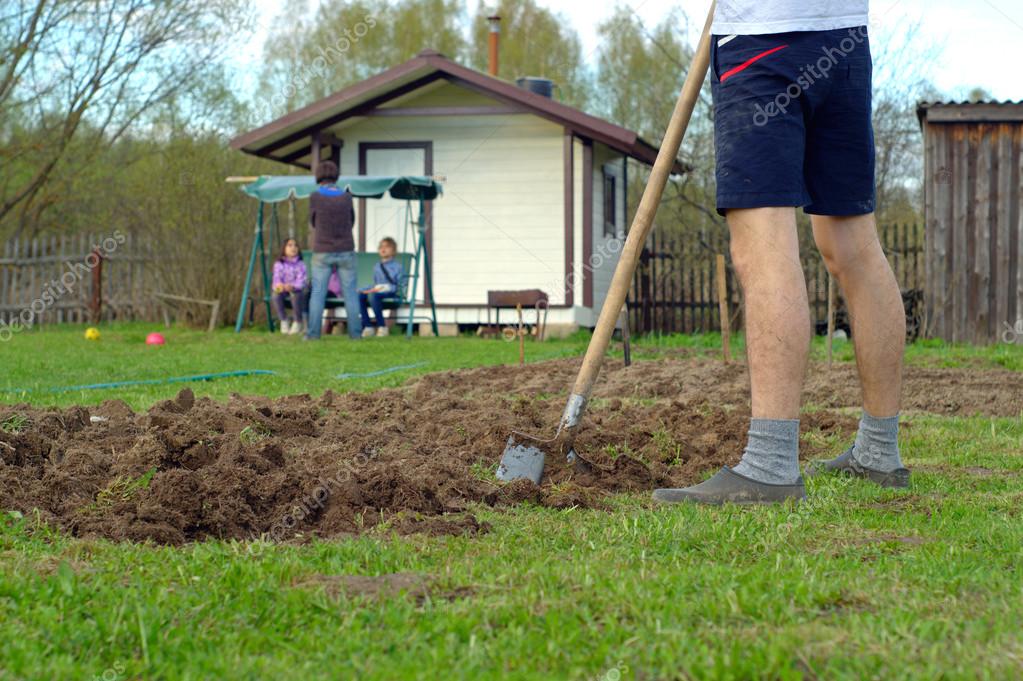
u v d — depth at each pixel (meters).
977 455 5.47
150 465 3.95
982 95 21.56
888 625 2.34
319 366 10.88
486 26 32.19
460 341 15.78
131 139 25.06
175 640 2.29
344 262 15.98
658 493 4.25
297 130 18.77
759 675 2.04
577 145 18.75
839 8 4.21
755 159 4.16
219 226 20.38
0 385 8.55
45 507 3.62
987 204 14.95
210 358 11.98
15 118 24.34
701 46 4.36
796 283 4.18
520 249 18.80
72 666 2.14
